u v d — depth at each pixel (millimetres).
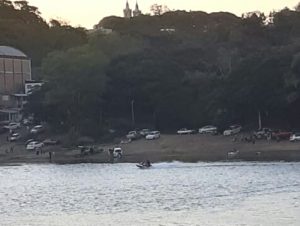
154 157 114875
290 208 47844
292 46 136000
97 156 124375
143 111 158250
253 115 134625
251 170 81562
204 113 144125
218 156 110125
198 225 42750
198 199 56312
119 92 156375
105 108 157625
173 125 151375
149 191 64938
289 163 89062
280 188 61312
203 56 178750
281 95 126562
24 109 170000
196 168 89688
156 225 43469
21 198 63500
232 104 131625
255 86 128000
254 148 114750
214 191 61812
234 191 60938
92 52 160375
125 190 67000
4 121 185125
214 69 165750
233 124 135375
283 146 113625
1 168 109188
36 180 84438
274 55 131250
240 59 150125
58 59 153375
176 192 62750
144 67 157500
